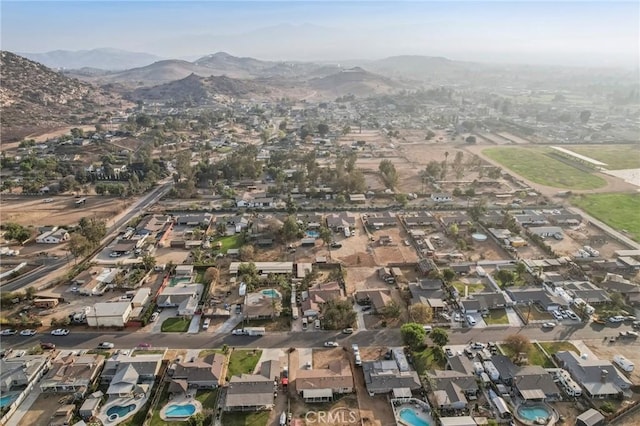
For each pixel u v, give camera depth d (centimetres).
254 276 14950
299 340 12144
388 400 10081
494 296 13862
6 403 9688
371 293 13975
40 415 9600
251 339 12181
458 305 13712
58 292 14425
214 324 12838
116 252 17062
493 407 9875
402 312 13462
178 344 11938
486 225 19688
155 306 13588
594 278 15325
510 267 16250
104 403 9869
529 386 10181
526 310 13588
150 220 19875
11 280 15125
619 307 13700
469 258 16938
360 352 11662
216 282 15075
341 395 10169
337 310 12569
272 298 13688
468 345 11931
